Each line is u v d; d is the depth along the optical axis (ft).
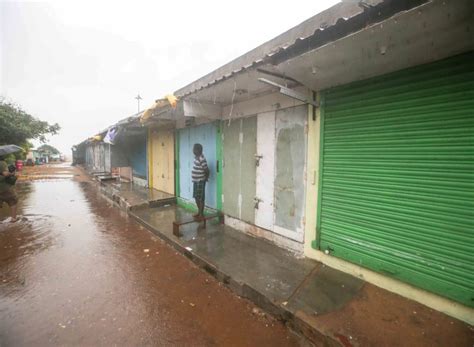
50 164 120.88
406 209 8.87
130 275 12.03
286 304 8.86
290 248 13.50
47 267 12.83
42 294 10.42
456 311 7.99
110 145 40.75
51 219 21.86
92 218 22.13
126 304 9.75
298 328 8.20
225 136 17.66
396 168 9.04
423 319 8.02
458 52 7.36
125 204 24.38
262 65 9.34
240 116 16.19
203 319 8.92
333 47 7.23
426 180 8.34
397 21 5.83
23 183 46.34
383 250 9.57
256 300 9.70
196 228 17.43
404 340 7.19
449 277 8.01
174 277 11.86
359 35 6.53
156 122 25.18
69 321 8.76
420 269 8.63
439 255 8.20
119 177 43.27
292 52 8.05
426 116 8.20
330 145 11.10
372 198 9.78
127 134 34.37
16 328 8.39
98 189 39.22
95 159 66.59
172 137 25.59
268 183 14.53
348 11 10.73
